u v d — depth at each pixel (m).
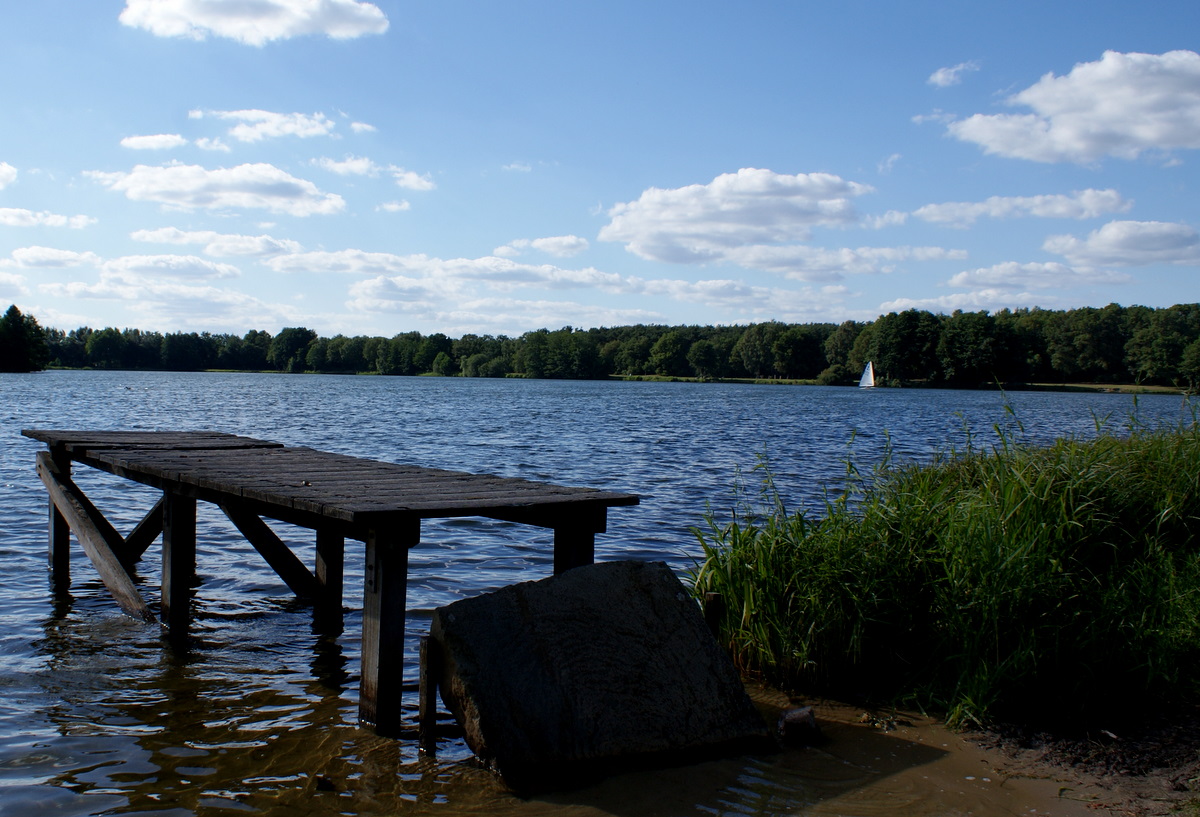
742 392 97.38
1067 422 37.84
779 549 6.22
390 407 52.72
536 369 179.00
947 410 53.81
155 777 4.45
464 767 4.50
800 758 4.66
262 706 5.50
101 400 54.56
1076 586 5.84
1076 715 5.11
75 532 8.26
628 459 22.06
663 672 4.77
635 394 86.94
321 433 30.69
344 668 6.32
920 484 7.09
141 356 197.12
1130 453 7.76
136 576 9.16
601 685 4.61
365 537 5.36
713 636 5.04
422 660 4.70
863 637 5.81
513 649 4.54
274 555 7.66
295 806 4.11
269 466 7.32
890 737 4.97
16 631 7.14
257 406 51.31
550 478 17.89
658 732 4.60
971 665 5.40
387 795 4.21
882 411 52.41
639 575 5.05
